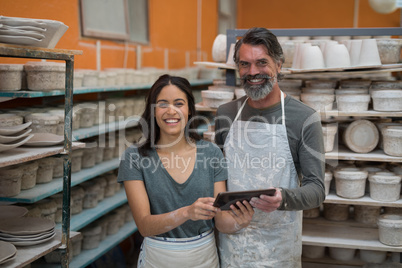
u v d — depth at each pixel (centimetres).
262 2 852
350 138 282
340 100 277
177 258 180
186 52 619
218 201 160
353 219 316
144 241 189
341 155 274
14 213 223
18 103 282
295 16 831
